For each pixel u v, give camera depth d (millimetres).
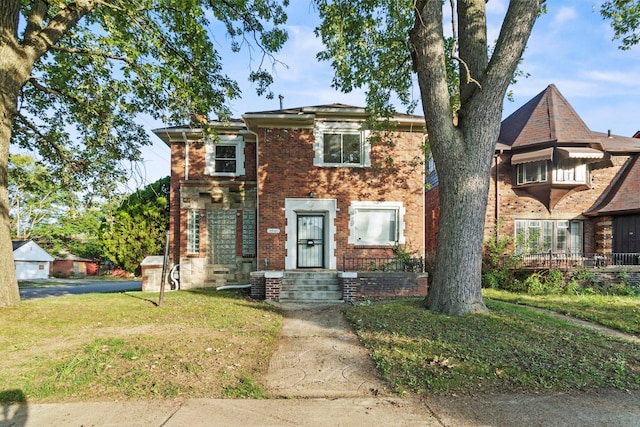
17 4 8328
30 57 8555
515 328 6594
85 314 8047
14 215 36969
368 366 5148
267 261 13344
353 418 3643
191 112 10172
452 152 7844
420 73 8164
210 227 14594
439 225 8109
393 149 13930
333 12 8734
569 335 6336
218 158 15258
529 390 4285
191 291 12828
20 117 10438
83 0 7699
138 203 18594
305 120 13234
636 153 15422
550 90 16641
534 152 14891
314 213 13953
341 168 13750
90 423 3494
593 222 15469
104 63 9359
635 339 6656
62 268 38625
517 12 7344
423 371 4789
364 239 13836
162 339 6117
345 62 9359
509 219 15469
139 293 12469
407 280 11516
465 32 8211
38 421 3520
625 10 9570
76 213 12438
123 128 11961
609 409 3844
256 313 8680
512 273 14242
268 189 13500
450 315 7535
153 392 4137
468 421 3586
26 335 6293
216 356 5340
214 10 10469
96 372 4633
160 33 9047
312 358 5508
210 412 3736
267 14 10914
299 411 3795
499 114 7832
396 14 8391
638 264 13875
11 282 8516
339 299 11219
